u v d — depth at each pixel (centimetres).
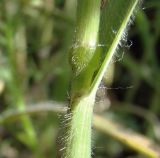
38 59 19
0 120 14
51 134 16
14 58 16
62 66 17
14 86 16
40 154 16
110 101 19
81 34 6
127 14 6
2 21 17
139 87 21
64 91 17
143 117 19
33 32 19
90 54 6
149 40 19
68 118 6
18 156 18
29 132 16
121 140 14
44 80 19
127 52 20
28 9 18
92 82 6
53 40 19
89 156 6
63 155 6
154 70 19
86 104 6
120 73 20
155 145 13
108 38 6
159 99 19
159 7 18
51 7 18
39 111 14
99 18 6
